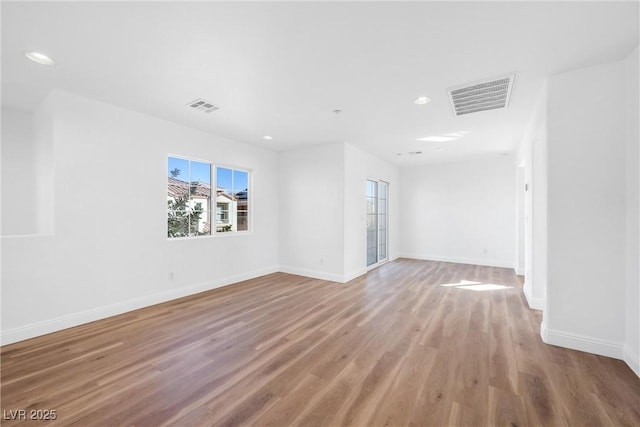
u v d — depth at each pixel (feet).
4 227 10.53
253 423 5.20
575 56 7.03
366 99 9.71
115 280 10.61
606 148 7.36
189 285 13.19
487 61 7.29
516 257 17.74
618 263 7.28
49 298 9.05
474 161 21.04
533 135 10.78
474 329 9.40
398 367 7.07
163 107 10.65
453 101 9.81
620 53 6.91
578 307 7.79
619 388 6.15
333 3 5.29
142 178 11.41
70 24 5.91
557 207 7.98
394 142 15.57
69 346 8.13
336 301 12.37
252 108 10.62
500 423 5.17
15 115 10.74
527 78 8.16
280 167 18.31
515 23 5.82
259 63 7.48
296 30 6.11
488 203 20.53
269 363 7.27
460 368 7.01
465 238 21.44
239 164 15.61
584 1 5.17
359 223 17.46
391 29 6.04
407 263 21.40
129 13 5.57
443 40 6.43
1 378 6.57
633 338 6.88
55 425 5.14
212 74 8.09
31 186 11.06
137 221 11.26
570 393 6.00
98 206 10.16
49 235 9.07
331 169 16.10
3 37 6.34
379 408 5.58
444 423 5.17
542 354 7.64
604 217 7.41
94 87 8.98
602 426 5.11
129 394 6.00
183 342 8.42
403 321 10.12
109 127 10.42
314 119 11.80
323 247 16.40
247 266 16.17
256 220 16.76
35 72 8.01
